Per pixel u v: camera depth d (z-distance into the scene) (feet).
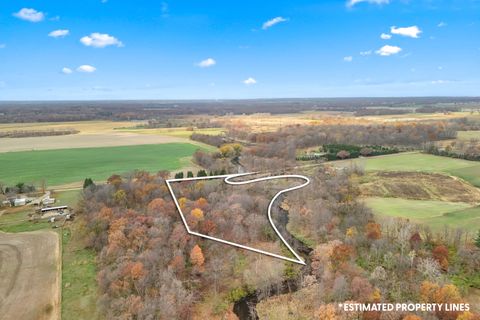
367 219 263.29
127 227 230.07
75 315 182.39
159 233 220.23
